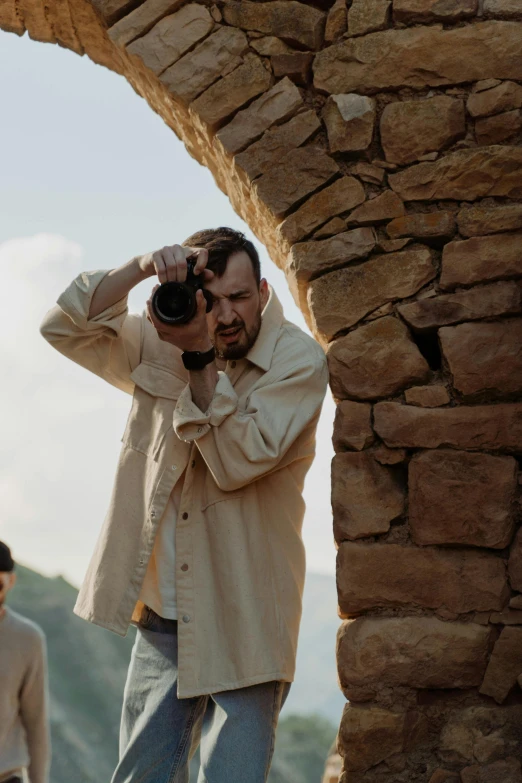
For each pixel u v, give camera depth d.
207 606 2.28
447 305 2.59
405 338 2.58
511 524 2.48
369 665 2.44
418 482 2.51
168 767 2.33
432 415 2.53
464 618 2.47
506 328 2.56
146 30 2.79
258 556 2.31
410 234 2.64
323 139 2.72
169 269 2.26
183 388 2.45
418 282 2.61
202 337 2.23
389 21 2.75
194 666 2.24
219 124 2.76
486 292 2.58
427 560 2.48
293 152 2.70
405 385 2.57
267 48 2.75
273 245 2.98
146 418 2.48
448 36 2.71
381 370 2.57
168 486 2.37
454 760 2.40
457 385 2.54
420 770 2.41
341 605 2.49
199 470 2.37
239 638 2.23
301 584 2.39
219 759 2.19
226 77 2.75
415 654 2.44
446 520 2.49
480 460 2.51
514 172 2.64
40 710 2.71
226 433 2.23
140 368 2.51
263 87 2.74
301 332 2.52
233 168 2.77
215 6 2.79
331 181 2.69
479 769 2.37
